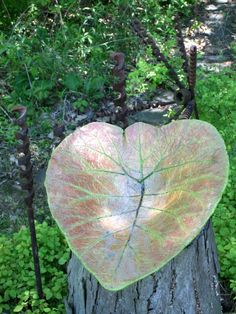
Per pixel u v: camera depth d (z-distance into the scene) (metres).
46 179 2.01
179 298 2.25
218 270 2.53
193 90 3.09
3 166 4.24
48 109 4.77
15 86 4.86
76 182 2.00
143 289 2.20
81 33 5.39
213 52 5.70
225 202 3.27
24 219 3.82
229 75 4.58
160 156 2.08
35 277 2.83
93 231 1.83
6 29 5.57
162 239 1.75
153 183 2.00
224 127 3.56
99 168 2.06
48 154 4.34
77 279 2.40
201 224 1.75
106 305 2.30
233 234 3.08
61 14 5.61
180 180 1.95
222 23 6.17
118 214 1.90
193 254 2.20
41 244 3.06
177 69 4.09
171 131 2.12
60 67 4.93
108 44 5.27
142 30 3.61
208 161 1.94
